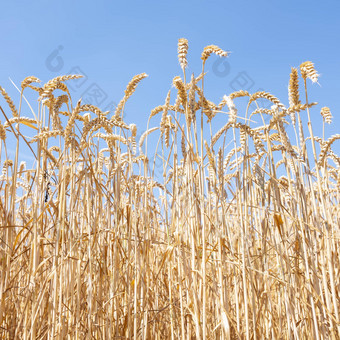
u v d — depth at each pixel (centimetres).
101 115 108
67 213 111
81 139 108
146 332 110
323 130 107
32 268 101
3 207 104
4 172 123
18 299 118
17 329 101
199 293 101
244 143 110
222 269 101
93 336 108
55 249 101
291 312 102
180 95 103
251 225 115
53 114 109
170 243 114
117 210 115
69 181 107
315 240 107
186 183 110
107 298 116
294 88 104
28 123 112
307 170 104
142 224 122
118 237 115
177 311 115
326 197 119
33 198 110
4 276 99
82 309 113
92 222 118
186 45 102
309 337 110
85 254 118
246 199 107
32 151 102
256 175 112
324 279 101
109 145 121
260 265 115
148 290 117
